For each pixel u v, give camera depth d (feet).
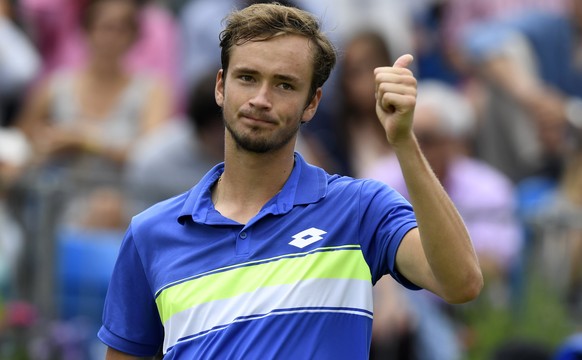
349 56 83.66
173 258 40.37
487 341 75.46
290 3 44.65
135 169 77.92
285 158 40.27
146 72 87.30
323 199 40.24
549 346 72.23
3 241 75.41
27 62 90.48
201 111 76.07
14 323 74.54
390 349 72.49
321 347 38.52
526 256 77.41
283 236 39.60
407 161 36.99
